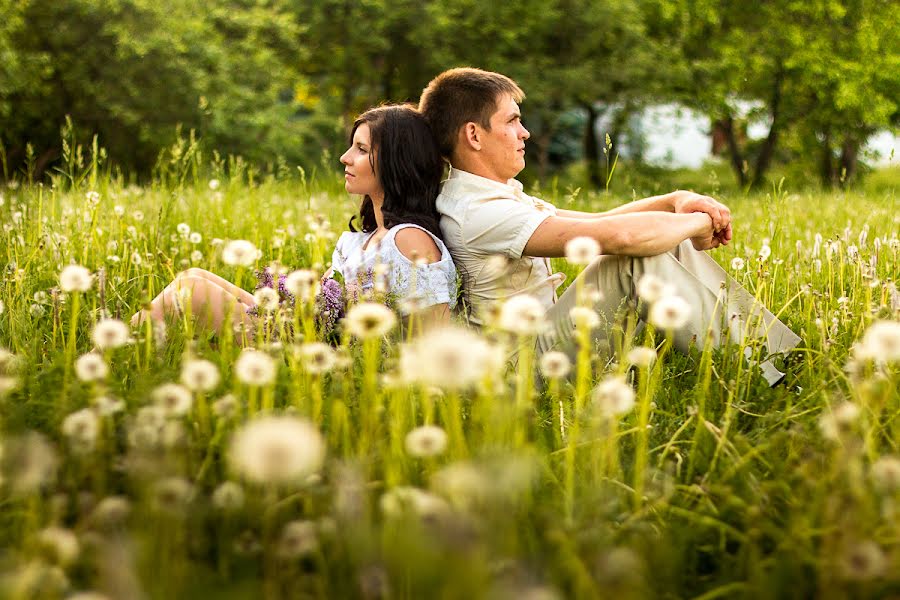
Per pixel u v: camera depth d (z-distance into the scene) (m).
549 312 3.04
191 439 1.83
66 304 3.11
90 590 1.33
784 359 2.89
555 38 24.45
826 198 7.68
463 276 3.08
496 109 3.06
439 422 2.07
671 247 2.94
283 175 7.45
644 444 1.75
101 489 1.60
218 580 1.42
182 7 20.67
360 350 2.45
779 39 24.56
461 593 1.13
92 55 18.80
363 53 24.56
